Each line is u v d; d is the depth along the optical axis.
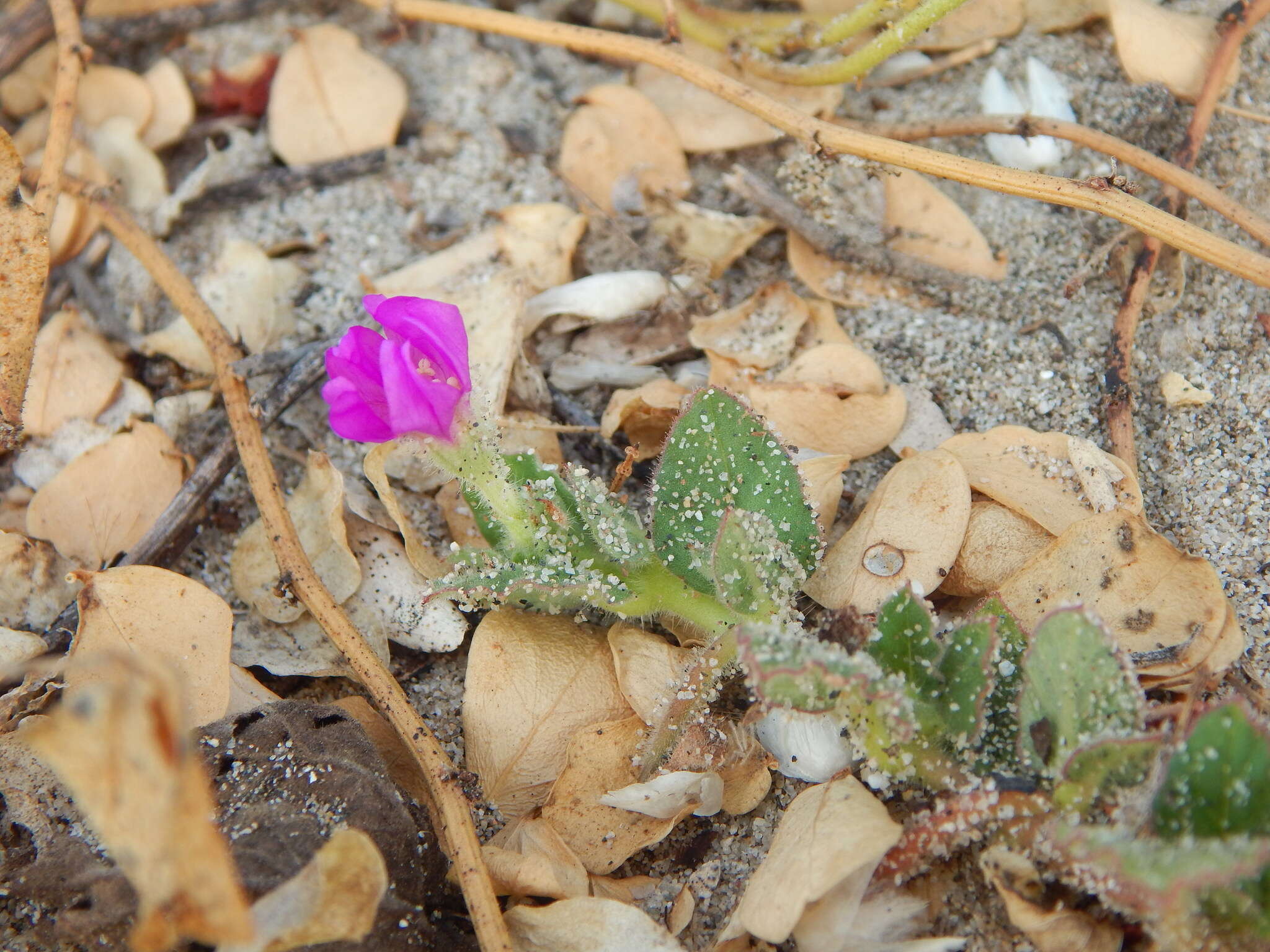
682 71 0.15
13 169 0.14
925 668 0.12
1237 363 0.15
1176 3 0.17
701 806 0.13
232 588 0.15
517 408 0.15
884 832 0.12
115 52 0.18
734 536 0.12
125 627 0.13
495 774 0.13
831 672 0.11
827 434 0.15
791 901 0.12
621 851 0.13
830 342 0.15
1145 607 0.13
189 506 0.15
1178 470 0.15
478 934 0.12
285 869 0.12
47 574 0.14
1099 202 0.14
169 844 0.10
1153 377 0.15
